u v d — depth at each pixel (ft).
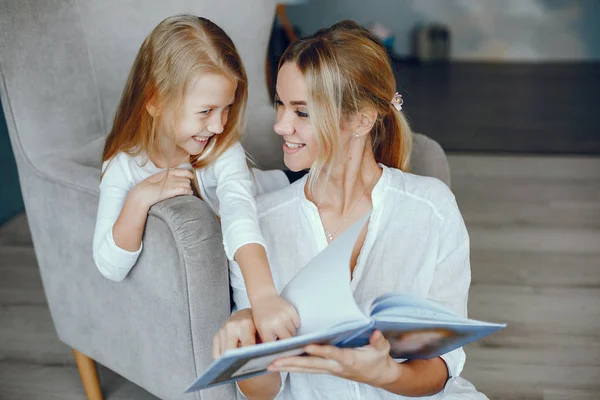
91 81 5.65
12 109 5.24
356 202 4.38
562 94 14.17
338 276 3.42
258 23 6.38
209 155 4.61
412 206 4.33
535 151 11.41
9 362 6.74
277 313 3.49
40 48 5.29
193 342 4.52
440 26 16.62
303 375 4.28
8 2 5.10
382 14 16.52
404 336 3.53
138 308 4.80
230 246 3.94
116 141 4.61
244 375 3.43
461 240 4.29
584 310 7.43
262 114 6.44
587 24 16.31
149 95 4.41
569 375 6.49
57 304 5.55
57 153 5.43
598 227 9.07
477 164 10.98
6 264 8.38
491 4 16.38
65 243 5.19
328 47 3.89
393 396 4.29
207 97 4.26
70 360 6.77
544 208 9.58
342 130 4.09
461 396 4.28
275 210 4.43
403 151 4.61
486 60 16.80
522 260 8.36
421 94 14.37
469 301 7.59
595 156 11.21
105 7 5.65
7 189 9.42
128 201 4.36
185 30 4.29
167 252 4.36
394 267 4.30
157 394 5.05
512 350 6.84
